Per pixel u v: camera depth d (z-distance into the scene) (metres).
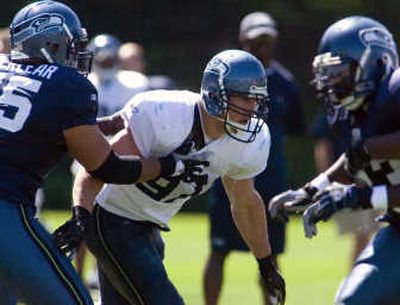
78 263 30.84
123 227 19.55
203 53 62.53
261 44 29.75
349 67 19.66
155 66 62.28
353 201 19.06
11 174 17.94
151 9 62.12
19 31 18.52
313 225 19.30
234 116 18.84
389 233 19.73
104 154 18.08
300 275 37.38
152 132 18.98
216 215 28.38
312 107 61.34
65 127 17.92
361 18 20.08
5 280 18.03
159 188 19.19
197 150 19.16
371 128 19.59
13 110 18.00
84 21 61.53
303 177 61.25
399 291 19.11
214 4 62.44
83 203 18.81
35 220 18.14
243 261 40.44
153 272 19.34
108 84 32.88
